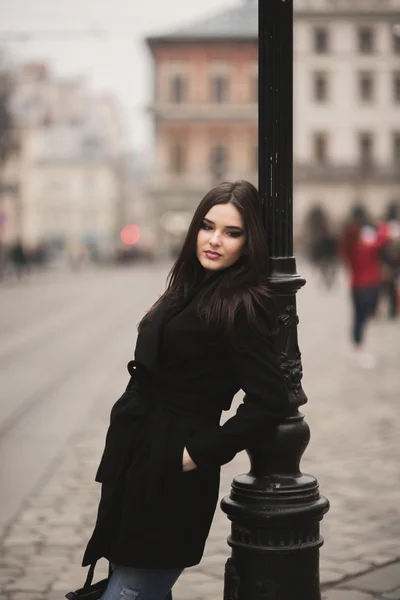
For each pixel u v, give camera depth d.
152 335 2.80
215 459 2.73
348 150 71.69
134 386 2.90
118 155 120.94
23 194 106.88
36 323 19.98
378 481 6.23
